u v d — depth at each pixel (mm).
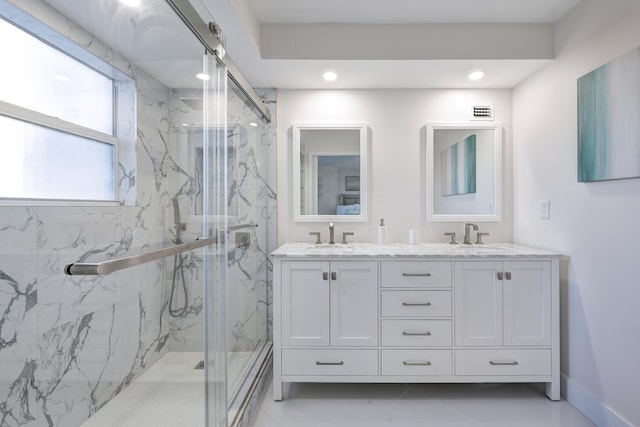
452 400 2127
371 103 2775
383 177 2777
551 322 2107
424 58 2250
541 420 1921
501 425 1880
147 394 1398
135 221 1246
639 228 1628
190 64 1415
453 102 2768
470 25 2252
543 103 2369
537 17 2184
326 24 2252
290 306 2152
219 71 1597
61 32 1073
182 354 1457
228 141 1870
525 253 2131
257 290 2535
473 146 2768
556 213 2232
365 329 2145
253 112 2395
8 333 1082
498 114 2770
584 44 1970
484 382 2268
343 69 2408
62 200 1103
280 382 2141
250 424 1899
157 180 1313
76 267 1120
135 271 1387
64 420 1232
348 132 2770
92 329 1301
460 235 2766
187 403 1446
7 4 984
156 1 1176
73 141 1113
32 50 1030
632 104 1624
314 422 1916
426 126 2754
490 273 2129
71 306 1233
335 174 2773
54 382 1206
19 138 1020
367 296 2145
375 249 2383
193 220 1458
